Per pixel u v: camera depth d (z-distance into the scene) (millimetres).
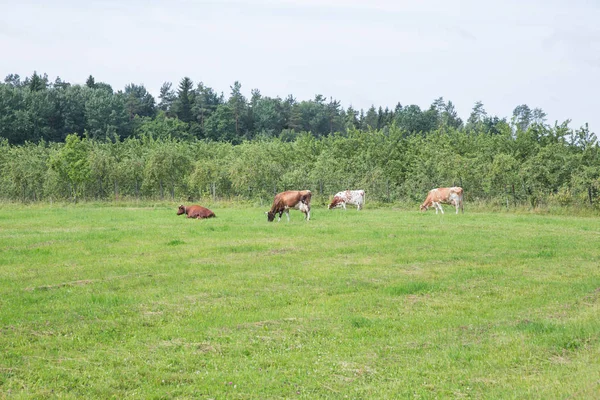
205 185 45875
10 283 13211
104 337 9578
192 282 13516
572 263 15977
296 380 7820
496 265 15758
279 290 12914
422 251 17625
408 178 42969
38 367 8227
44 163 47875
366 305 11672
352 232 21781
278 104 127188
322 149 54031
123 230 22391
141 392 7465
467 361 8438
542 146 41656
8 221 26562
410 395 7316
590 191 33094
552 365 8203
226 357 8688
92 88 118875
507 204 35062
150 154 49312
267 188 42656
